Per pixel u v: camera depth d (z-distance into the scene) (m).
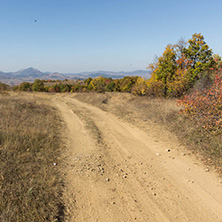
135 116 12.99
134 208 3.83
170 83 18.12
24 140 6.34
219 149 6.24
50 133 8.09
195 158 6.15
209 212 3.72
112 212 3.69
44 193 3.90
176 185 4.69
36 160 5.34
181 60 19.02
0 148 5.62
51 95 38.09
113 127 10.66
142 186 4.64
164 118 10.52
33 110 12.65
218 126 7.38
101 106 18.67
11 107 11.52
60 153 6.32
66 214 3.54
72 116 13.52
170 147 7.23
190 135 7.80
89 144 7.64
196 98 8.50
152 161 6.12
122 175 5.19
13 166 4.76
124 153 6.86
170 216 3.62
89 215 3.57
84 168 5.41
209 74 14.04
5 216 3.11
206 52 18.14
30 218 3.19
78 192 4.25
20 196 3.67
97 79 44.59
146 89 22.69
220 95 7.59
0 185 3.91
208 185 4.64
